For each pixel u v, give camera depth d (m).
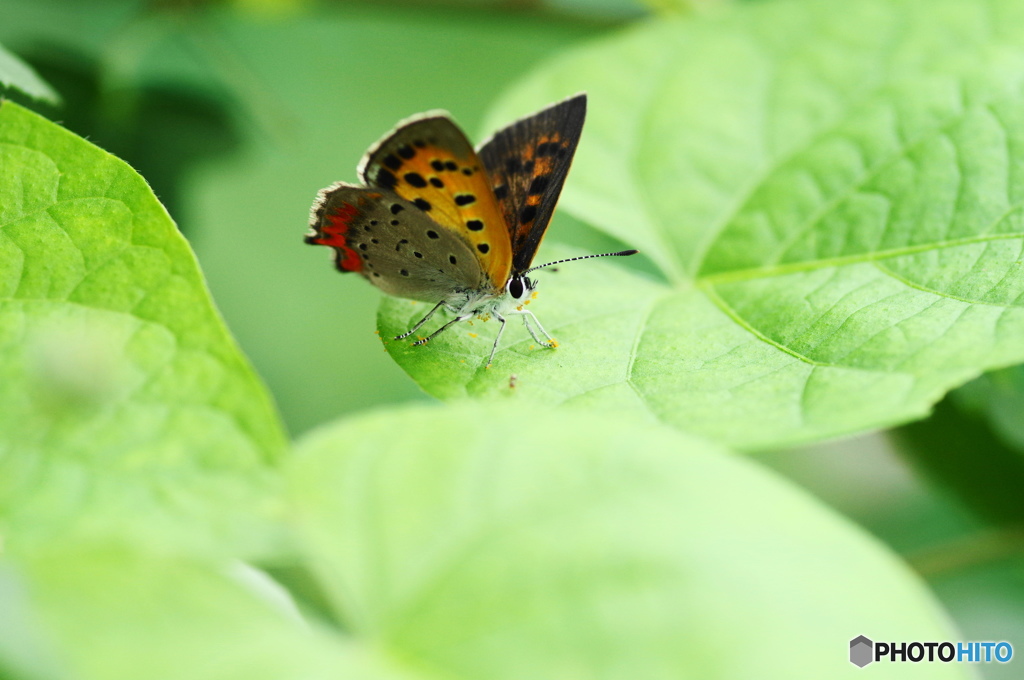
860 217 0.38
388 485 0.36
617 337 0.38
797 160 0.39
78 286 0.36
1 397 0.36
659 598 0.33
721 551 0.35
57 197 0.37
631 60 0.40
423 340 0.38
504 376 0.38
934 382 0.37
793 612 0.33
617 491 0.36
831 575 0.35
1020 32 0.39
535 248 0.39
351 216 0.39
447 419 0.36
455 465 0.36
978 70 0.39
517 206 0.39
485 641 0.33
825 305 0.38
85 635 0.33
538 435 0.36
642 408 0.37
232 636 0.34
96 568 0.35
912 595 0.35
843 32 0.40
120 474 0.36
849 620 0.33
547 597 0.34
